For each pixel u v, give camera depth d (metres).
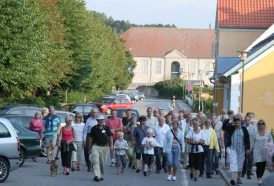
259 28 63.66
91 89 91.75
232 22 64.00
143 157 27.59
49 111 31.41
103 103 79.81
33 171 27.72
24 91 54.56
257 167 23.73
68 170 26.84
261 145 23.62
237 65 46.00
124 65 145.00
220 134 30.19
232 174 24.61
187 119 30.77
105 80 108.00
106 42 112.44
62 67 67.00
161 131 28.48
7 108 38.16
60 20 68.94
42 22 54.72
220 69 59.34
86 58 78.75
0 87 53.62
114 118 30.17
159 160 28.39
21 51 50.94
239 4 65.44
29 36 51.59
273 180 9.67
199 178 26.98
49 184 23.30
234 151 23.94
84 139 28.23
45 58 56.16
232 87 46.06
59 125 27.42
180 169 30.39
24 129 29.84
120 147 27.70
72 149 26.84
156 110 31.48
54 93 77.31
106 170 29.31
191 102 107.00
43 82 55.41
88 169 28.39
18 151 23.97
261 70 45.75
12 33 50.72
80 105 56.03
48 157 31.22
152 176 27.28
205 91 121.69
